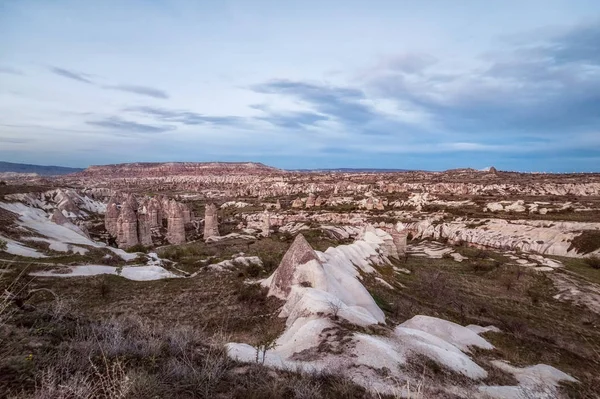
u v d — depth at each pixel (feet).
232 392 21.29
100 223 286.05
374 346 42.32
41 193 294.66
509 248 229.86
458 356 50.34
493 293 146.20
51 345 20.94
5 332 20.99
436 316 96.48
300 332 49.26
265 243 224.94
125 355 21.18
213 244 221.46
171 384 19.51
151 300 81.30
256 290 87.40
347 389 28.91
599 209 263.29
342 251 126.41
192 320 70.08
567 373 67.46
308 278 80.69
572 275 170.50
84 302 76.74
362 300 83.61
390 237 197.67
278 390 23.29
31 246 118.83
